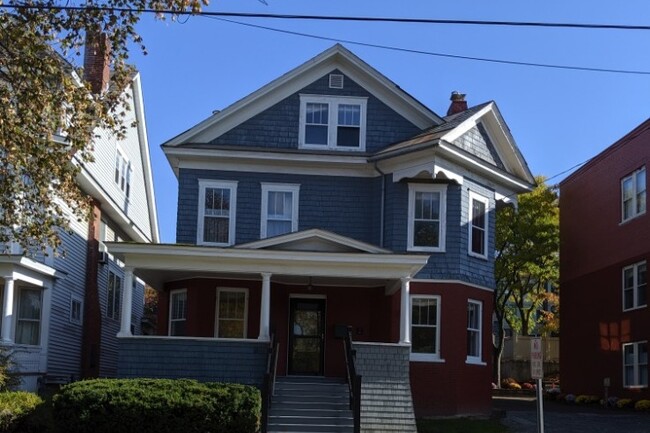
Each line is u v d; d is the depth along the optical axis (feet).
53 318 82.23
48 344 80.69
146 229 123.13
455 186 78.48
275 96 81.87
